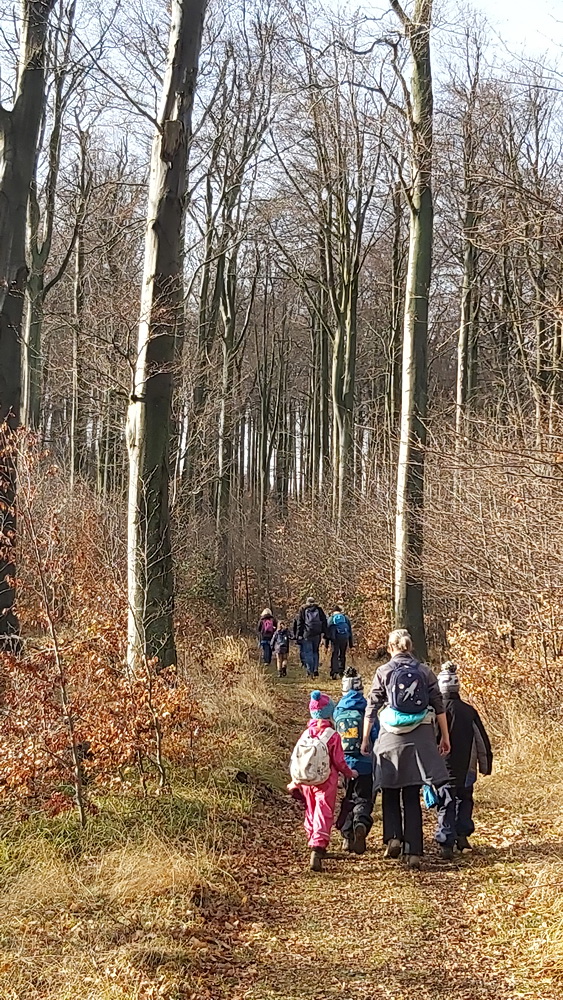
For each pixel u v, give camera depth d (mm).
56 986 4410
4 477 8953
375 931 5371
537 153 17062
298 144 23922
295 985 4652
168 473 9188
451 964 4840
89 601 9930
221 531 24953
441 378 37969
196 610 18516
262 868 6660
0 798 6324
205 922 5434
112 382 13242
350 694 7727
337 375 24906
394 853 6750
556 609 9609
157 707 7344
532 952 4832
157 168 9156
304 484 39656
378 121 15117
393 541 18969
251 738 10125
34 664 6660
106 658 7676
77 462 26312
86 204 20328
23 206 9719
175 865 5879
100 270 19297
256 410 45750
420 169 13188
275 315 40625
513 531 10555
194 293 26016
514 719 9648
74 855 6047
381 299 36344
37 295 18266
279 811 8242
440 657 16297
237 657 15688
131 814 6789
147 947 4812
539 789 8180
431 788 7008
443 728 6840
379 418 32844
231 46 22344
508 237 8344
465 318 22375
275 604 30516
